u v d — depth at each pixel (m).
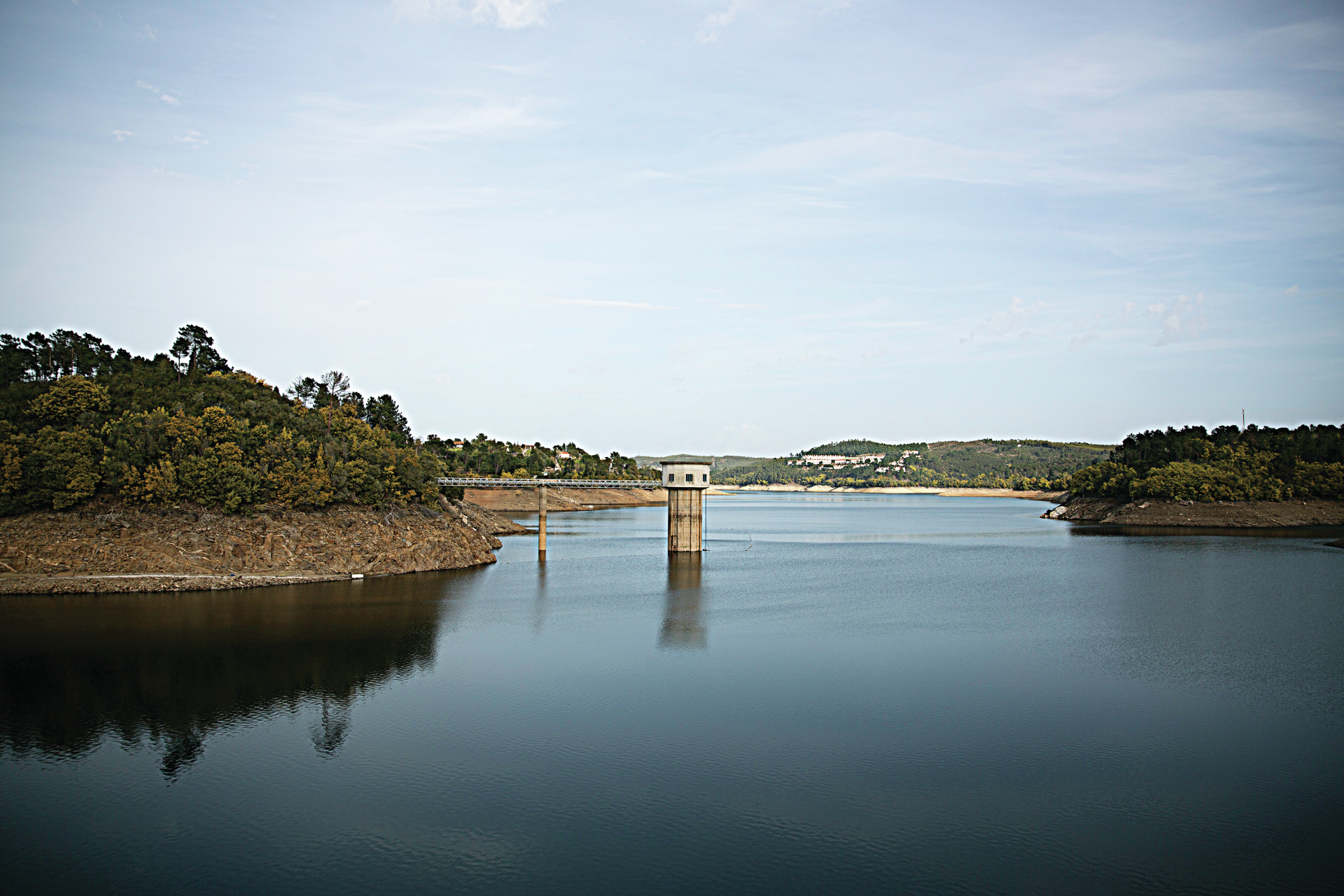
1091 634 95.25
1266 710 68.94
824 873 44.78
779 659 83.56
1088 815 51.03
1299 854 46.72
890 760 58.78
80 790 53.66
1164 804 52.47
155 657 81.44
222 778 55.44
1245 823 49.97
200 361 185.12
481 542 161.75
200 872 44.72
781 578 138.88
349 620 99.00
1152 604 113.88
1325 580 135.00
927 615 106.31
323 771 56.50
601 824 49.78
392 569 135.88
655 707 69.06
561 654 85.06
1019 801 52.78
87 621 95.38
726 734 63.38
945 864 45.62
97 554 117.44
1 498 119.62
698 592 123.25
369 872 44.81
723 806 52.03
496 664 81.00
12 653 82.12
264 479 132.00
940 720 66.44
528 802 52.44
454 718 66.25
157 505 125.06
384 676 76.75
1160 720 66.62
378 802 52.22
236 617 99.00
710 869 45.09
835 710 68.62
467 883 43.69
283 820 50.06
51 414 132.50
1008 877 44.47
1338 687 74.75
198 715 66.44
